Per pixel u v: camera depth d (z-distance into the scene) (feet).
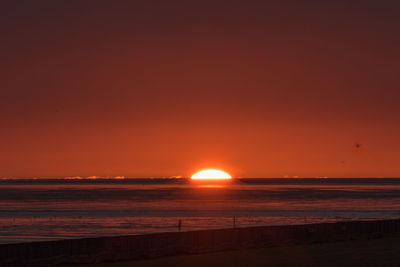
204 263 85.20
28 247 82.28
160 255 95.76
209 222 283.38
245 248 105.60
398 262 82.53
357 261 83.82
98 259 88.99
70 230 239.91
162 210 378.53
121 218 306.35
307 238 114.01
